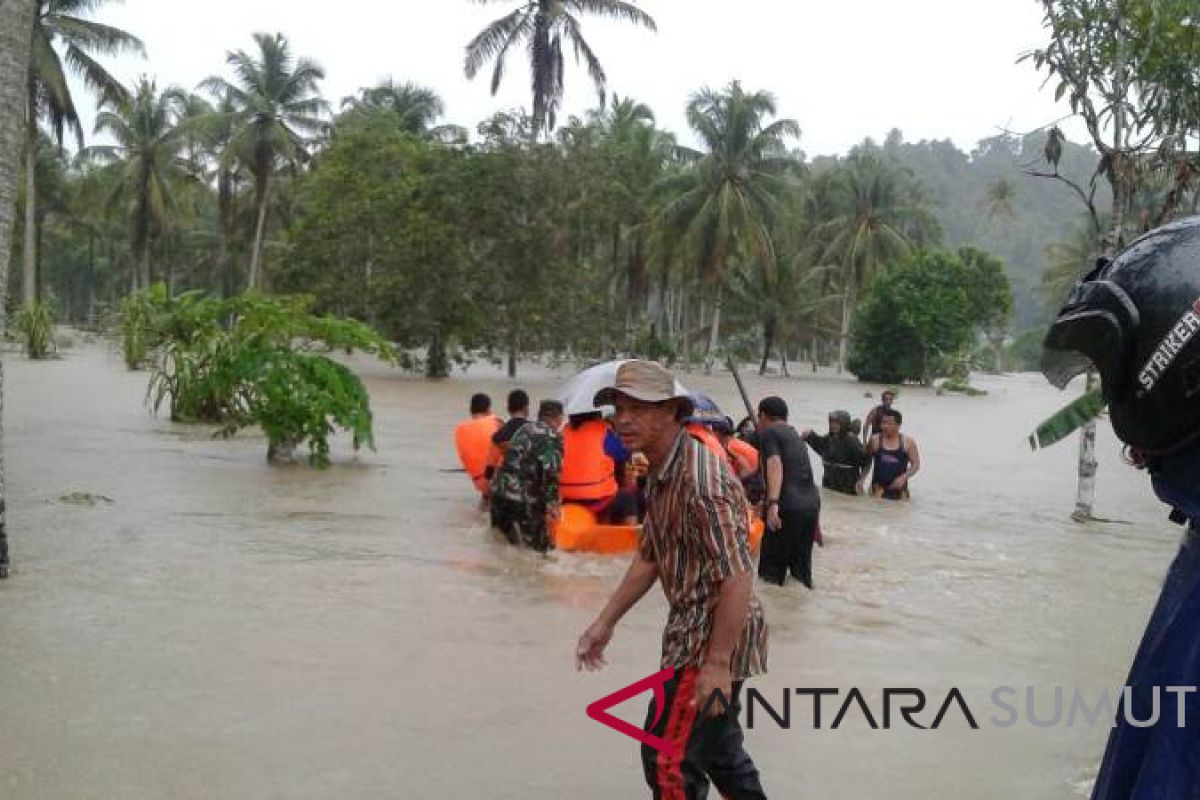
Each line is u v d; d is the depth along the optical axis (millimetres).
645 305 63312
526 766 4727
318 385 13867
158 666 5777
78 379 28016
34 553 8281
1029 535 12109
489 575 8383
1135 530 12867
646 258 52438
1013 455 22297
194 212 68750
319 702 5371
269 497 11484
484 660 6176
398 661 6074
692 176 49531
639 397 3775
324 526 9984
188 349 17562
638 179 47938
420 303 36344
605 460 10000
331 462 14500
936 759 5066
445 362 37875
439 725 5145
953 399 45969
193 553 8547
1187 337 1994
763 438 8797
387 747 4859
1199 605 2057
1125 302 2062
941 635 7375
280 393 13688
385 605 7289
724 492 3732
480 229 37031
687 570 3818
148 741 4789
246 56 53656
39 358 39219
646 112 57344
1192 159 10469
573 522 9594
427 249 35781
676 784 3801
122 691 5383
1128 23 11000
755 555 9617
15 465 12945
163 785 4371
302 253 39812
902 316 55906
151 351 20453
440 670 5957
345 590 7637
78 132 44844
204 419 18047
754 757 5008
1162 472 2125
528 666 6102
